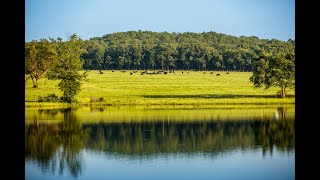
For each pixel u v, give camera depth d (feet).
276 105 209.87
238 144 111.24
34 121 153.99
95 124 148.25
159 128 140.15
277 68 238.89
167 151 102.73
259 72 242.58
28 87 247.50
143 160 92.63
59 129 136.36
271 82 239.30
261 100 224.33
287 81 236.63
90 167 85.56
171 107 204.44
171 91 274.98
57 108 199.93
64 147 107.55
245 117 164.35
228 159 92.58
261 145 109.60
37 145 109.70
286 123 147.64
